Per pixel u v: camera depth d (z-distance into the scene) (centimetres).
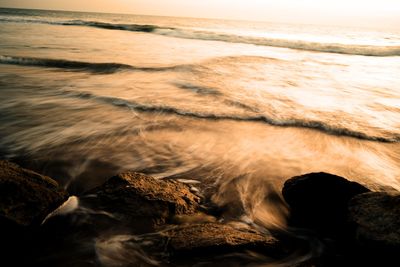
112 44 2098
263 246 301
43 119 666
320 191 375
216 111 734
